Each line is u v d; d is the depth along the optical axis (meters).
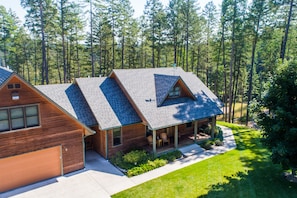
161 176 12.78
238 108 44.53
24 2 26.73
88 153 15.96
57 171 12.57
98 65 41.38
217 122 26.47
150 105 16.41
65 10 28.67
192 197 10.58
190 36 33.72
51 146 12.06
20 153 11.12
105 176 12.71
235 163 14.43
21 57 39.12
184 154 15.94
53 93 15.63
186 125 19.98
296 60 10.91
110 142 15.02
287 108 10.66
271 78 11.57
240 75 40.16
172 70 22.30
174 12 32.00
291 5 21.42
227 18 26.72
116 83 17.92
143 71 19.88
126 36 35.78
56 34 32.88
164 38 34.25
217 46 33.34
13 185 11.30
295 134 9.97
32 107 11.19
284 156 10.39
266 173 12.91
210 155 15.92
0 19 34.59
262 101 11.71
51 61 40.72
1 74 13.99
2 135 10.52
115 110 15.59
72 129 12.71
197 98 19.53
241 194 10.77
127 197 10.66
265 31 25.52
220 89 42.19
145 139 17.11
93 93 16.16
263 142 11.54
